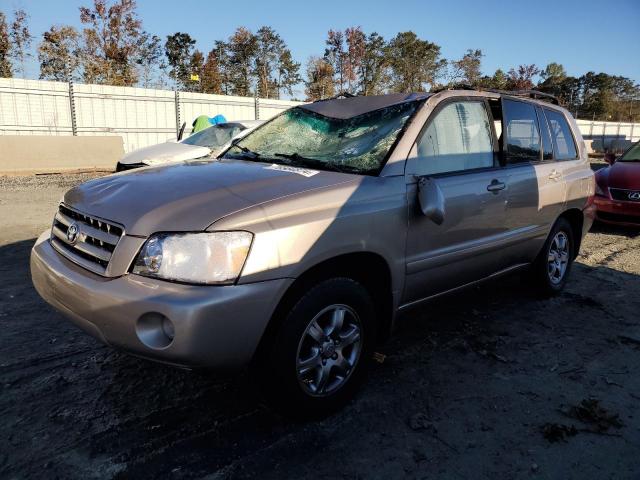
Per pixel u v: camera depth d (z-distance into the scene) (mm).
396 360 3564
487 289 5141
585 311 4586
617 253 6707
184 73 45875
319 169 3219
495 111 4035
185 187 2762
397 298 3154
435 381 3289
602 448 2648
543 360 3621
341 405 2896
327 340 2748
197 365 2332
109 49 34344
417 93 3707
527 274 4719
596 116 71875
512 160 4105
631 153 9023
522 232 4125
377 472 2426
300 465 2457
